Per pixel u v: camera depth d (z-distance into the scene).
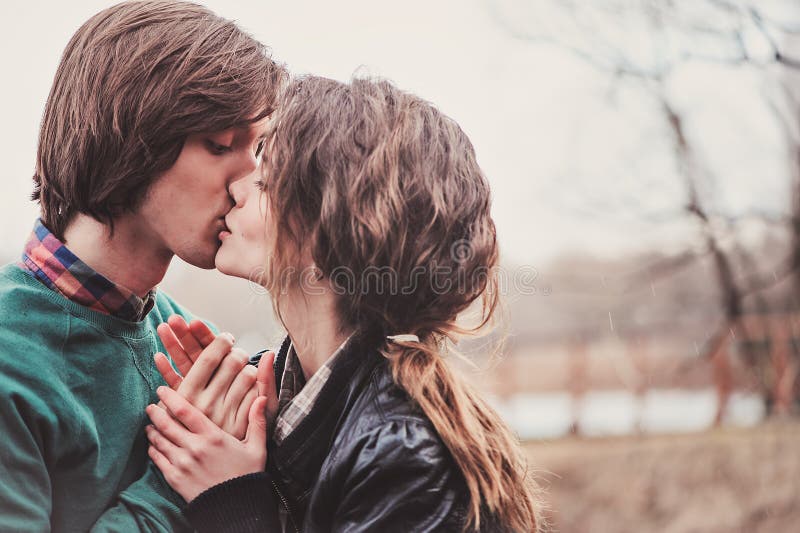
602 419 8.82
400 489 1.13
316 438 1.25
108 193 1.32
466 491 1.17
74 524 1.26
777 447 6.96
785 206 7.04
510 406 9.77
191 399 1.32
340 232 1.22
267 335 1.48
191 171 1.33
